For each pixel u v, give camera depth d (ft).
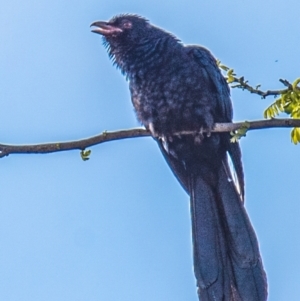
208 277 35.96
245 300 35.12
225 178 39.29
